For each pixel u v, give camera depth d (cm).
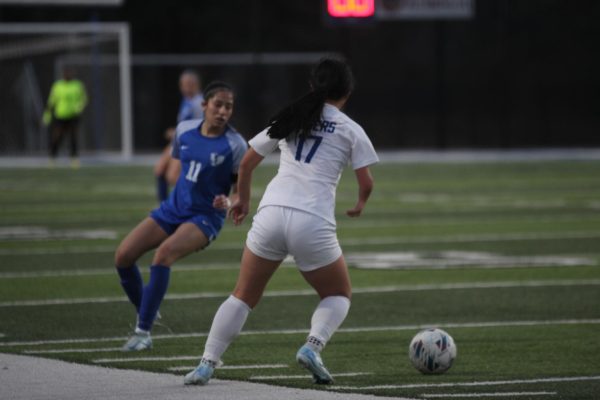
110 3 12862
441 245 6262
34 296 4622
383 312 4262
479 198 8919
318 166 2912
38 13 15625
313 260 2922
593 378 3136
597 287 4841
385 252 5988
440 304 4434
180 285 4934
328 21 12312
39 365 3269
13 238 6525
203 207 3603
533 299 4544
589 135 15050
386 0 13550
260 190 9488
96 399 2822
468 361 3372
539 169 11838
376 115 14900
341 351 3534
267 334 3828
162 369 3216
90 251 5988
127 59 12812
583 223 7269
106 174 11300
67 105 12281
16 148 13638
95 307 4366
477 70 14950
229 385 2997
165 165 6456
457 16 13675
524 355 3466
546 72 15062
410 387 2997
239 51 15712
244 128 14425
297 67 14475
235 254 5959
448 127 14962
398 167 12162
